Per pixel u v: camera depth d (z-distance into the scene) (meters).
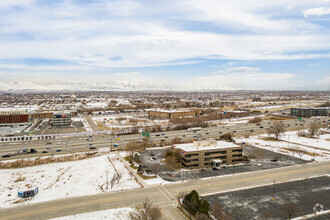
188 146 153.50
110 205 93.38
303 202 94.62
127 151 168.75
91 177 127.06
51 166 145.00
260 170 134.25
